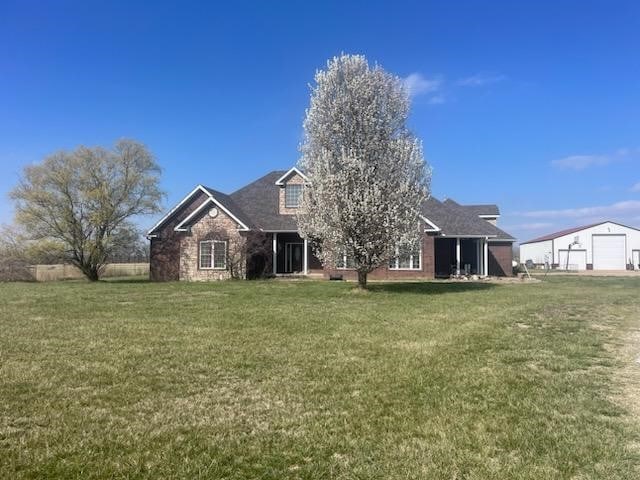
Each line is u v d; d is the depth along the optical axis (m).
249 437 4.93
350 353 8.59
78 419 5.34
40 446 4.64
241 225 28.16
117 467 4.23
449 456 4.52
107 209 33.97
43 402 5.87
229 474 4.16
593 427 5.23
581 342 9.64
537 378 7.12
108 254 35.00
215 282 25.05
